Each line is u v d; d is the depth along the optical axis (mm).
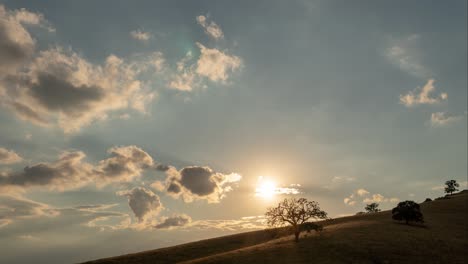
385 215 107438
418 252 55875
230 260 56500
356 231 74250
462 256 54000
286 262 52625
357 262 51469
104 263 71188
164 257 73375
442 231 74562
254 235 95188
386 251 56406
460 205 110875
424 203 124500
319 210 71375
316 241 65938
